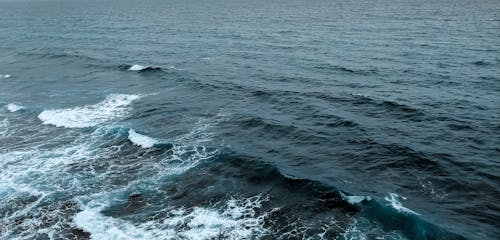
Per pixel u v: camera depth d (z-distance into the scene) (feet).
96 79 139.64
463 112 94.58
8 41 250.57
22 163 78.28
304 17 313.12
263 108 103.45
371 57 154.40
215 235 55.57
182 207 62.39
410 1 445.37
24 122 100.17
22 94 125.18
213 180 69.46
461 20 255.50
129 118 99.66
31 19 416.46
